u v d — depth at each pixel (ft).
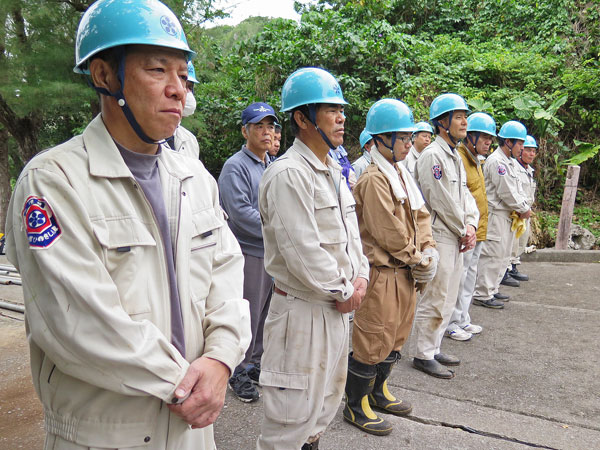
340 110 6.82
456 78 31.40
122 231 3.59
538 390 10.81
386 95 31.12
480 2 38.88
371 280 8.56
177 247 3.92
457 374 11.57
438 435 8.90
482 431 9.08
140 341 3.43
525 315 16.17
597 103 31.14
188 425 3.97
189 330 3.93
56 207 3.32
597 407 10.11
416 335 11.50
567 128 31.91
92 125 3.79
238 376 9.97
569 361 12.41
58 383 3.61
